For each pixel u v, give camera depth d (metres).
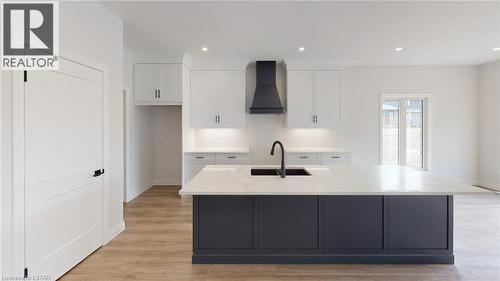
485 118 5.59
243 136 5.79
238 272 2.40
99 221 2.89
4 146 1.83
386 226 2.51
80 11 2.54
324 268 2.46
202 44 4.31
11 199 1.87
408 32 3.75
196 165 5.10
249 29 3.66
